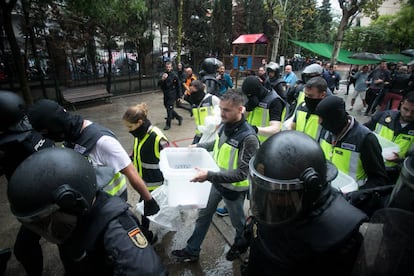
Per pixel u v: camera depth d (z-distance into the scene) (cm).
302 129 279
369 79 873
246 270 130
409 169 88
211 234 289
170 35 1459
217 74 672
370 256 84
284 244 100
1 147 174
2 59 712
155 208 194
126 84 1112
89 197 90
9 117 172
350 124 190
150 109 877
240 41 1361
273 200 92
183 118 770
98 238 95
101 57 986
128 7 740
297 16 1984
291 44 2434
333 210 94
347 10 1476
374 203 132
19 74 582
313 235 90
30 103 598
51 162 84
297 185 85
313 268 95
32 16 722
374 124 287
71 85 901
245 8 1934
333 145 203
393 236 81
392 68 1465
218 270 240
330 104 182
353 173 189
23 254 188
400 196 91
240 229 230
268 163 91
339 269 91
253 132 194
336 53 1552
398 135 261
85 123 175
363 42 2462
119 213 99
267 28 1942
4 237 276
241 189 210
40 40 774
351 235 87
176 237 279
